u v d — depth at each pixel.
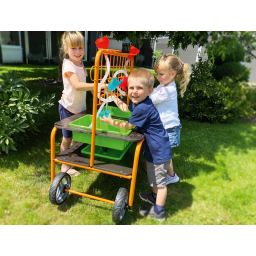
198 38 2.75
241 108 4.95
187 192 2.53
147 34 4.16
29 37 10.67
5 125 2.67
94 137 1.82
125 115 2.59
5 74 3.19
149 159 1.96
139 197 2.37
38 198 2.23
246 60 5.65
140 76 1.75
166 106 2.29
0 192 2.25
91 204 2.22
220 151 3.56
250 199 2.46
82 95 2.41
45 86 5.92
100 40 1.72
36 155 2.97
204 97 4.87
